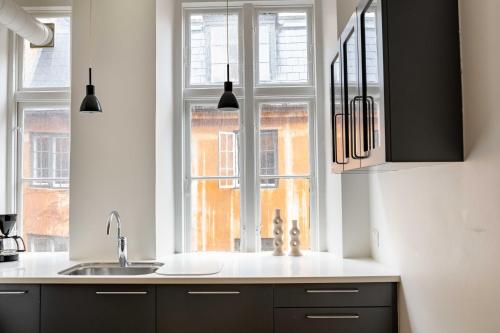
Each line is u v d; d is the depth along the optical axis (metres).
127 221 2.96
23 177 3.36
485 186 1.44
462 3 1.60
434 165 1.80
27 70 3.40
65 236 3.33
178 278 2.31
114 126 3.00
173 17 3.33
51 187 3.35
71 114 3.00
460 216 1.60
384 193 2.54
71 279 2.31
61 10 3.36
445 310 1.73
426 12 1.62
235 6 3.40
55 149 3.37
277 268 2.54
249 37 3.34
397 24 1.62
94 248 2.97
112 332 2.32
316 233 3.32
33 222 3.34
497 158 1.37
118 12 3.03
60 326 2.33
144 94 2.99
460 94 1.61
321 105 3.29
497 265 1.37
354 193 2.88
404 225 2.20
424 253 1.94
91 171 2.99
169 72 3.24
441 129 1.60
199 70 3.42
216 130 3.38
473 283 1.52
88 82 3.00
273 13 3.41
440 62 1.62
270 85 3.37
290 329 2.29
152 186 2.96
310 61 3.38
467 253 1.56
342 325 2.29
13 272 2.47
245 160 3.32
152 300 2.32
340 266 2.56
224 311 2.31
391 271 2.37
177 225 3.31
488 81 1.43
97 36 3.02
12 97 3.36
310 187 3.34
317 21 3.32
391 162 1.61
